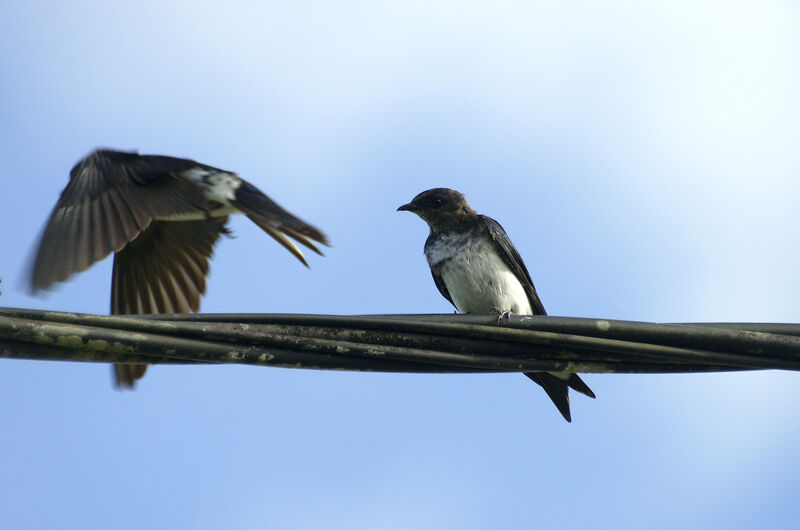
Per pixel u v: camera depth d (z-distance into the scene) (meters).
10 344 8.48
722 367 10.37
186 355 8.97
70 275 7.70
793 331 10.30
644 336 10.12
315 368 9.49
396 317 9.75
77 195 8.35
